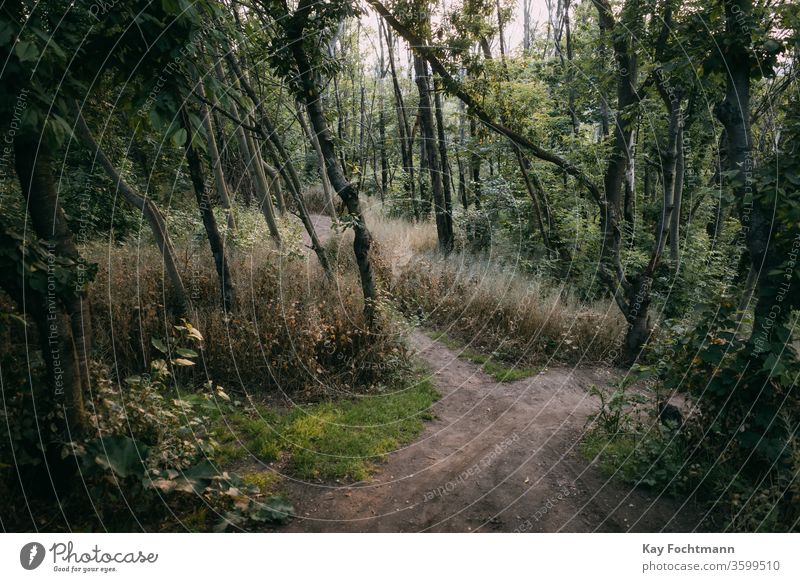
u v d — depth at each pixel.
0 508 3.06
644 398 4.82
